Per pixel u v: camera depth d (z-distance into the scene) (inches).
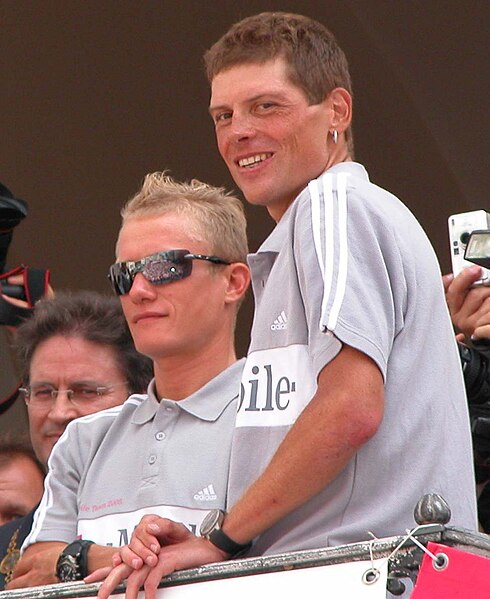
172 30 1446.9
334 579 395.2
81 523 515.2
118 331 659.4
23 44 1486.2
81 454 539.5
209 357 527.8
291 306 454.9
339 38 1316.4
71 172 1525.6
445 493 436.1
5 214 769.6
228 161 502.0
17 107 1512.1
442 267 1316.4
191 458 505.4
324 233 441.7
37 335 665.6
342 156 502.3
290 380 451.2
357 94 1316.4
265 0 1380.4
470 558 375.6
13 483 709.9
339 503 433.4
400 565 388.2
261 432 454.9
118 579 434.9
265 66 490.9
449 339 457.7
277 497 425.4
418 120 1295.5
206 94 1466.5
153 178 546.9
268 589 405.7
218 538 434.6
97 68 1483.8
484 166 1280.8
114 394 654.5
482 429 532.7
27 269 754.8
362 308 430.0
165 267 517.3
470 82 1267.2
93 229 1536.7
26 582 516.4
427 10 1266.0
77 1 1457.9
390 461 434.9
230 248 531.8
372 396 421.4
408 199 1320.1
